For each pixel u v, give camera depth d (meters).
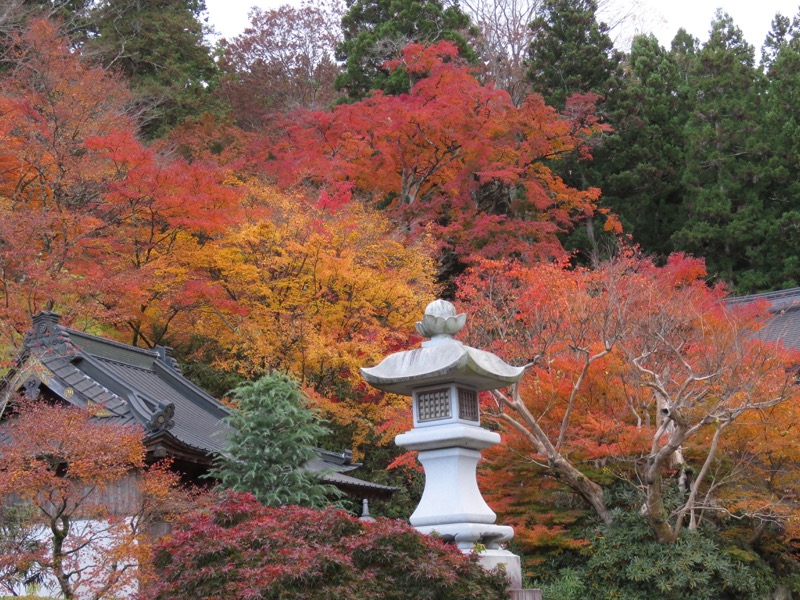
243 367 21.38
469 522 9.16
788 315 27.94
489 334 18.89
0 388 14.08
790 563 17.39
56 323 14.90
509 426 17.31
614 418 16.53
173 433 14.10
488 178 31.92
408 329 22.69
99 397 13.72
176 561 7.88
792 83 39.28
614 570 15.28
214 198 21.23
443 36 39.59
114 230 21.30
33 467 10.94
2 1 31.23
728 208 36.38
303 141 32.22
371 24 42.56
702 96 41.53
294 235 21.97
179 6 43.94
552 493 17.12
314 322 21.45
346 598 7.32
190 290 20.09
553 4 40.66
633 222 37.50
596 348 16.45
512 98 39.56
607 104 38.97
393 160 32.31
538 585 15.69
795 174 37.09
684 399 14.72
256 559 7.61
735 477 16.39
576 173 37.81
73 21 38.94
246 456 13.47
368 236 23.66
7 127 21.02
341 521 8.41
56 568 11.03
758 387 15.71
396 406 20.42
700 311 17.39
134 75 39.59
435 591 8.03
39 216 18.23
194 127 35.62
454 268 33.28
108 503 12.95
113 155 20.14
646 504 15.33
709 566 14.84
